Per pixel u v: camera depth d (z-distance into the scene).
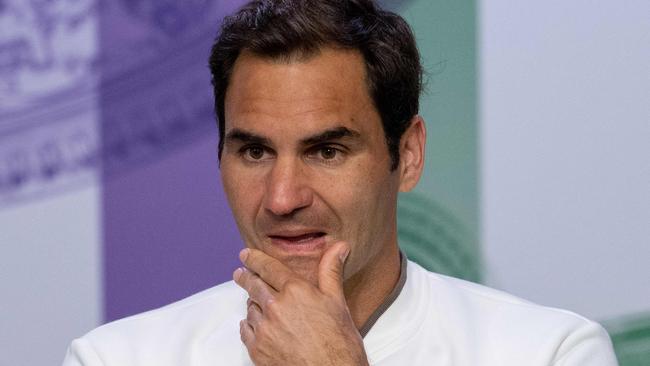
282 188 5.08
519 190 7.58
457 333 5.91
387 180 5.46
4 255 8.15
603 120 7.46
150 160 8.05
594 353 5.85
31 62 8.09
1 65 8.10
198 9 7.96
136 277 8.05
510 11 7.57
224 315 6.24
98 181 8.07
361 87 5.23
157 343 6.09
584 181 7.49
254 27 5.18
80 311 8.09
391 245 5.82
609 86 7.46
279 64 5.12
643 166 7.41
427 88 7.64
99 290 8.08
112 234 8.08
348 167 5.21
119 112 8.05
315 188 5.17
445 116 7.67
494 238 7.62
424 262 7.74
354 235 5.30
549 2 7.52
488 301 6.11
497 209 7.62
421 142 5.83
